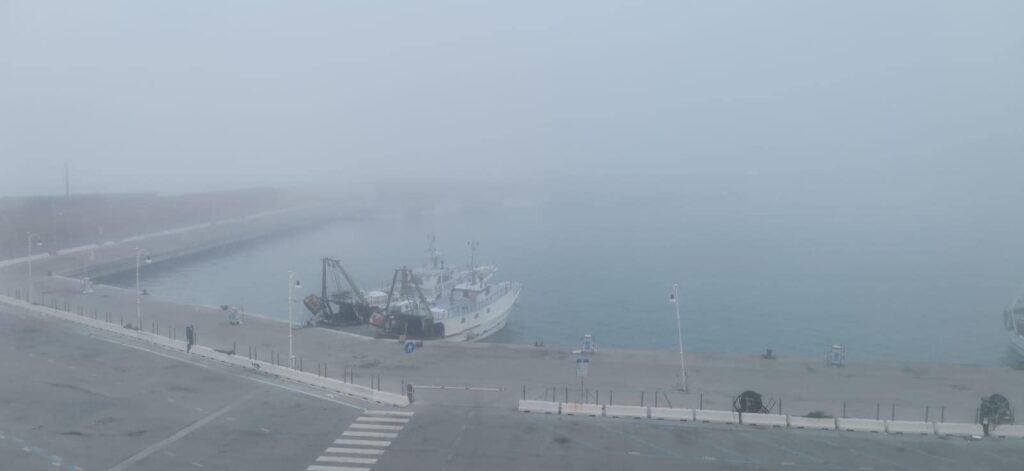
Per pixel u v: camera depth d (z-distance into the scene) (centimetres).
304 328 5547
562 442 3147
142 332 5094
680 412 3481
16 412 3466
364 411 3550
